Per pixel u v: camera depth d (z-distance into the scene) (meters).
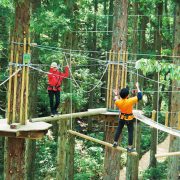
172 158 16.33
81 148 27.11
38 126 9.37
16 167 9.68
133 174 21.34
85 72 19.03
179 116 12.21
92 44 28.62
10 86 9.41
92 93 29.14
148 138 29.44
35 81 19.88
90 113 11.89
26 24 9.50
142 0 18.70
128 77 25.86
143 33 21.72
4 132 8.97
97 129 31.39
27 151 19.94
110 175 12.87
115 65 12.11
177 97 15.84
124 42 12.46
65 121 17.75
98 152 25.84
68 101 16.91
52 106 11.71
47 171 23.20
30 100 18.88
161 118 30.28
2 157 22.73
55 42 18.41
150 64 9.87
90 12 19.50
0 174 21.39
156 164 23.95
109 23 25.45
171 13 25.38
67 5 15.95
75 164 24.31
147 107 31.70
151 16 21.83
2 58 20.22
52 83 11.64
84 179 22.38
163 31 21.69
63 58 16.75
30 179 20.27
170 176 16.47
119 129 9.95
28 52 9.42
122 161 25.44
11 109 9.47
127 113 9.81
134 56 19.86
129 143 9.88
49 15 15.30
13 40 9.45
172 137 16.11
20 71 9.37
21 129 9.00
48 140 26.98
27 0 9.49
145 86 28.69
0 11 18.09
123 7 12.44
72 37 17.17
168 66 9.91
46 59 17.06
